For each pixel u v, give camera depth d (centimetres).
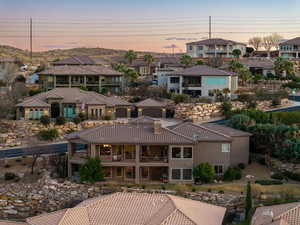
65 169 6988
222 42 17038
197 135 6869
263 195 5912
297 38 16988
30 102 9288
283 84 12281
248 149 7231
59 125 8975
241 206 5872
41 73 11612
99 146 6681
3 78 13250
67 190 6350
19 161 7525
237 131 7331
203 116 9850
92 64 14962
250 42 19575
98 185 6381
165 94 11169
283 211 4650
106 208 4934
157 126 6800
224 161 6806
